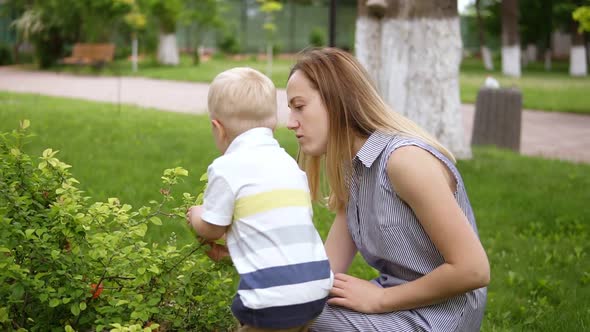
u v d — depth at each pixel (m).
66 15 26.70
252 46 38.38
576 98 19.73
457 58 8.98
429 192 2.58
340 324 2.81
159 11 27.97
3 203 2.92
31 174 3.07
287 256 2.55
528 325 4.12
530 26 36.75
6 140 3.13
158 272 2.89
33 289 2.85
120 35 28.97
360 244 2.92
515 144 11.16
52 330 2.97
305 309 2.56
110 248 2.94
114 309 2.88
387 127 2.76
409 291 2.71
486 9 38.44
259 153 2.67
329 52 2.87
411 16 8.73
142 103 15.96
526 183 8.02
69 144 8.87
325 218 6.14
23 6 29.12
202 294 3.12
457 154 9.15
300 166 3.14
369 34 9.23
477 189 7.51
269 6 24.38
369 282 2.87
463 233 2.58
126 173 7.28
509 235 5.98
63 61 26.92
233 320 3.16
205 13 29.30
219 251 2.91
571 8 29.98
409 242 2.72
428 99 8.91
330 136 2.82
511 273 4.83
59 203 2.92
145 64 29.52
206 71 26.16
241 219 2.60
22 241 2.87
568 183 8.14
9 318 2.91
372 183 2.77
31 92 17.38
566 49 44.00
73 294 2.85
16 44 29.30
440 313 2.76
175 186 6.69
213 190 2.63
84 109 13.26
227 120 2.73
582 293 4.61
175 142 9.49
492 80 11.35
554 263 5.27
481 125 11.32
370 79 2.86
